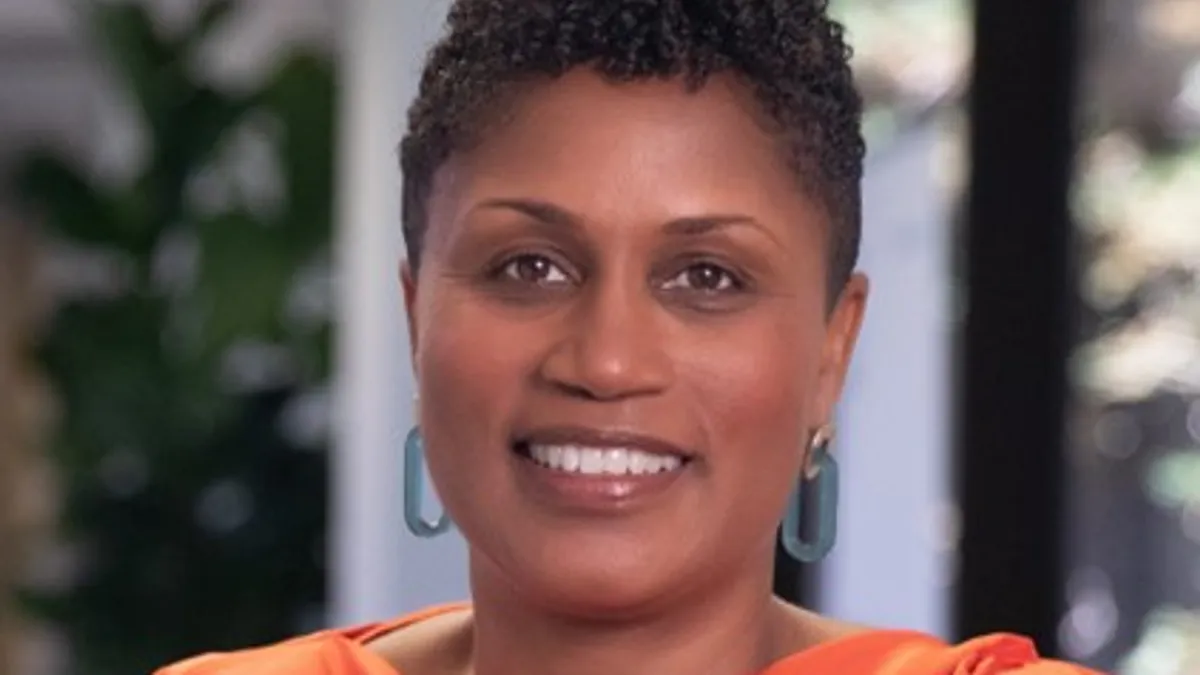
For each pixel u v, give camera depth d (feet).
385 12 23.20
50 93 38.83
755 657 8.30
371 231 23.34
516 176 7.73
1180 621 21.38
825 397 8.43
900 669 8.04
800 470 8.28
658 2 7.67
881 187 21.52
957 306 21.54
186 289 31.30
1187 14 21.20
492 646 8.33
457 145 7.93
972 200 21.42
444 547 22.81
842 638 8.29
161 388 30.91
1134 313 21.38
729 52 7.71
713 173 7.66
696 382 7.69
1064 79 21.25
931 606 21.72
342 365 25.53
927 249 21.57
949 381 21.59
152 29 31.17
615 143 7.64
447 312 7.93
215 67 34.40
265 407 31.07
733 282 7.80
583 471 7.73
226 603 30.83
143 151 32.48
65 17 37.29
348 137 24.82
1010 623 21.49
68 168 31.42
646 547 7.73
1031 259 21.35
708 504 7.78
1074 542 21.58
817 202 7.97
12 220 38.01
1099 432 21.49
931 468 21.66
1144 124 21.29
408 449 9.14
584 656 8.09
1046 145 21.27
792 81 7.82
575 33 7.68
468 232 7.84
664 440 7.67
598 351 7.59
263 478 31.07
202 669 9.12
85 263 38.17
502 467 7.84
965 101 21.47
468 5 8.07
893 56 21.62
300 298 31.17
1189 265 21.27
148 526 30.89
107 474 31.04
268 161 32.35
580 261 7.74
